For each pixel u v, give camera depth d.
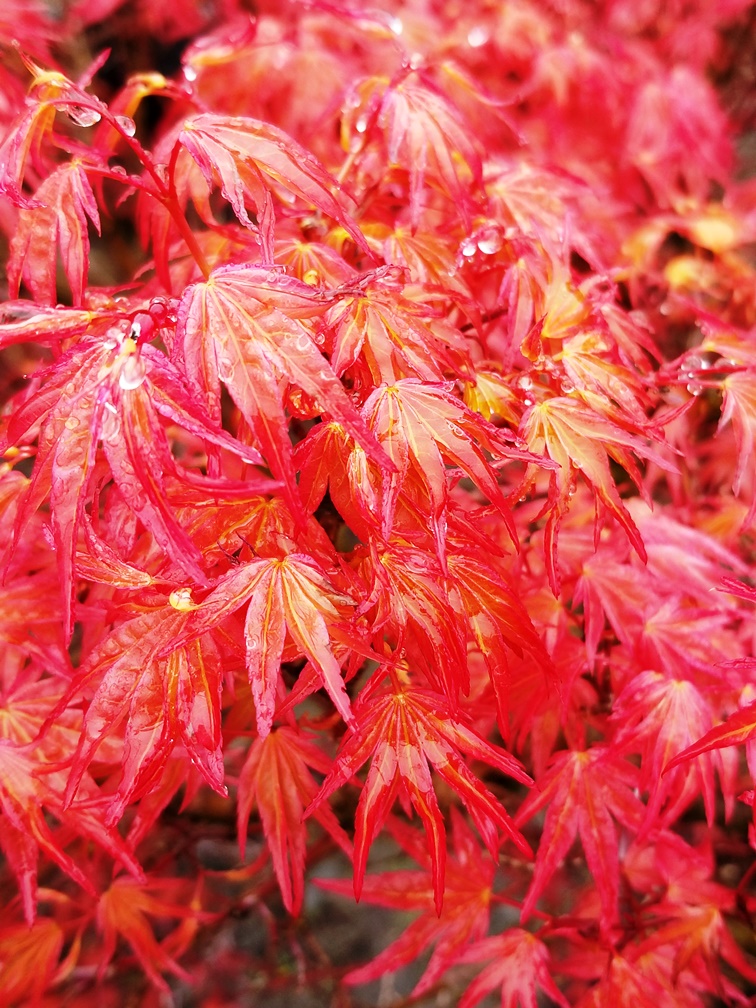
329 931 0.59
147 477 0.18
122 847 0.24
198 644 0.21
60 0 0.52
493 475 0.20
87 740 0.21
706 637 0.27
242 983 0.53
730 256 0.40
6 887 0.40
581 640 0.29
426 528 0.21
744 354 0.27
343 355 0.21
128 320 0.21
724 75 0.59
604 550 0.29
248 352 0.19
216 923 0.44
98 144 0.27
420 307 0.22
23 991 0.32
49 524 0.20
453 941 0.30
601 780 0.27
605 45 0.47
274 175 0.21
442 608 0.21
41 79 0.22
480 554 0.23
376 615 0.21
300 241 0.25
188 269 0.27
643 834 0.25
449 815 0.38
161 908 0.32
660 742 0.26
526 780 0.22
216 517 0.22
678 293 0.38
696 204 0.42
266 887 0.41
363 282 0.20
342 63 0.38
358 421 0.19
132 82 0.27
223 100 0.38
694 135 0.44
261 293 0.20
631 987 0.29
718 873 0.41
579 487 0.32
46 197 0.23
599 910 0.33
